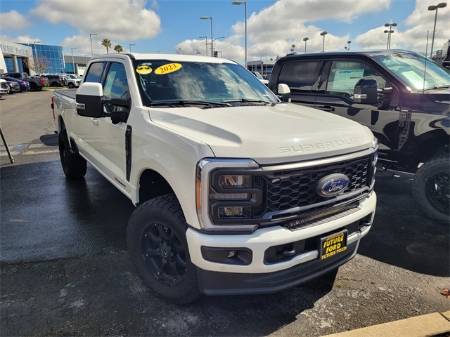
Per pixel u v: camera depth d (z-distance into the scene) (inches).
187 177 102.0
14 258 149.7
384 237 170.6
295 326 112.8
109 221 186.9
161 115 126.4
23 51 2605.8
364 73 212.5
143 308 119.4
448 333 108.5
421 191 183.9
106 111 155.7
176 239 116.8
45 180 257.0
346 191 114.3
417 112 186.4
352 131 118.0
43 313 116.6
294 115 129.2
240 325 112.9
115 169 158.6
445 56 366.0
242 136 100.0
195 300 117.5
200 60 169.3
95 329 110.1
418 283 135.2
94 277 136.2
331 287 132.4
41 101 970.7
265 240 97.6
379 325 111.8
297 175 100.5
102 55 188.7
